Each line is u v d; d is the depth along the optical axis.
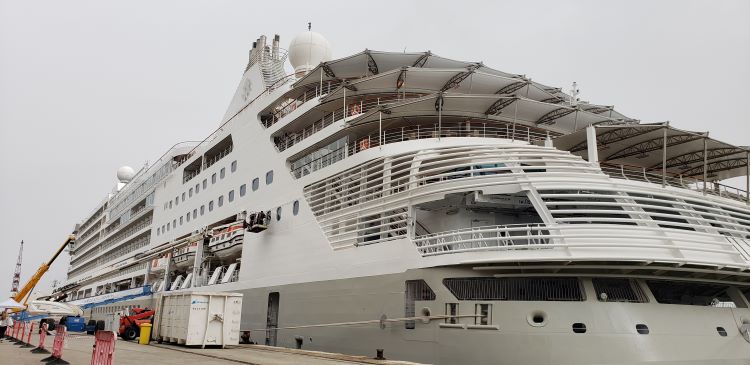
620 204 16.77
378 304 19.09
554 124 25.91
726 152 23.17
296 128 29.02
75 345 23.52
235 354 18.72
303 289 23.17
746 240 17.44
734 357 15.74
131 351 19.06
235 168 33.16
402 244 18.70
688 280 16.36
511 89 25.44
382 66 25.75
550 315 15.34
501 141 21.20
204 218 36.00
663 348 14.98
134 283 48.00
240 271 28.97
